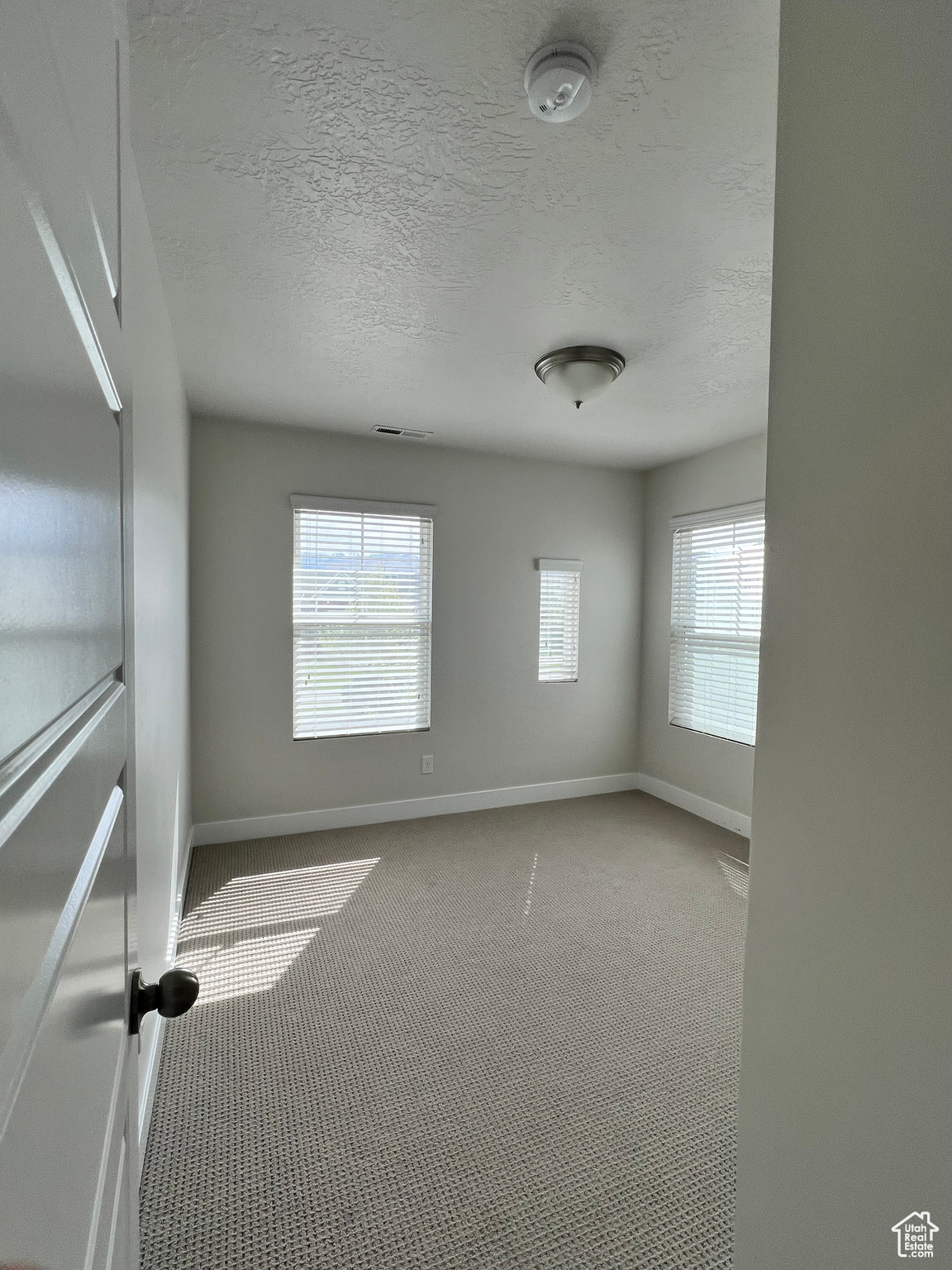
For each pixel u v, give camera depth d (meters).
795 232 0.90
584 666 4.63
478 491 4.22
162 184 1.56
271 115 1.33
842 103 0.83
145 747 1.60
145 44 1.16
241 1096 1.76
